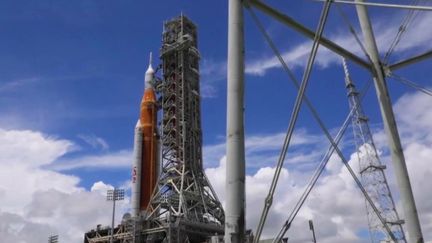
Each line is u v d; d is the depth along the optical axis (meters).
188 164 103.81
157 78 112.62
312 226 86.81
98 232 102.06
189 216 95.62
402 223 89.06
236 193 14.54
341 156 21.06
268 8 18.47
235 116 15.38
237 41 16.36
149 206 98.75
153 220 94.81
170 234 88.44
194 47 114.56
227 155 15.11
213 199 104.69
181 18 114.38
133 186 101.88
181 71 109.75
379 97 22.80
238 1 16.94
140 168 103.75
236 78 15.84
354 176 22.00
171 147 105.44
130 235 93.62
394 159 21.88
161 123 107.50
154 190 101.00
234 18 16.70
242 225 14.34
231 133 15.21
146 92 111.12
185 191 99.06
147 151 105.31
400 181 21.45
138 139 105.62
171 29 114.94
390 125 22.20
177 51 111.44
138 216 95.38
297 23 19.20
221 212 103.25
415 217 20.73
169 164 104.62
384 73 22.94
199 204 101.25
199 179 104.69
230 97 15.67
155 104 110.00
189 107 108.69
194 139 107.56
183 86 108.44
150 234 92.19
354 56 21.98
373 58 22.88
